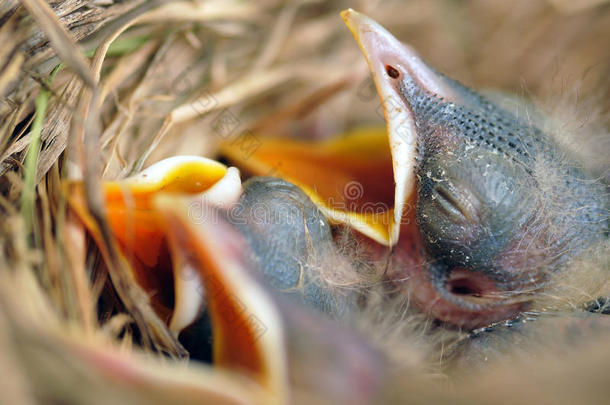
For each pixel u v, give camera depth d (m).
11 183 0.11
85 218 0.11
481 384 0.11
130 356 0.11
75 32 0.12
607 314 0.12
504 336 0.12
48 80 0.11
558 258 0.12
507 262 0.12
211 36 0.13
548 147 0.12
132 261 0.11
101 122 0.12
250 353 0.10
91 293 0.11
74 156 0.11
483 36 0.15
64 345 0.10
